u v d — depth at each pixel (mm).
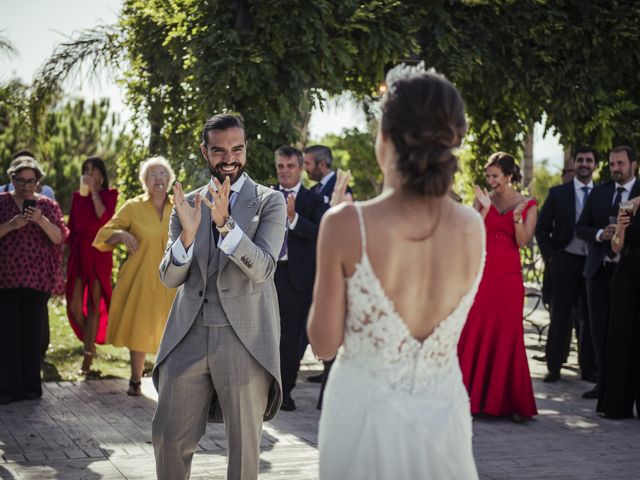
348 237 2004
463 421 2146
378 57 7773
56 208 6480
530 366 8203
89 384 6922
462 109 2049
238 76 7113
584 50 8375
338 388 2115
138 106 8500
